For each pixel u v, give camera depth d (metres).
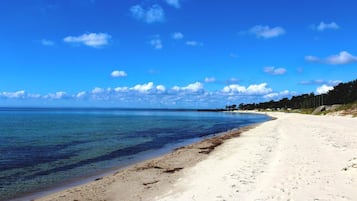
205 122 94.62
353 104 92.06
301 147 26.38
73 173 22.28
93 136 48.00
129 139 44.72
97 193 16.62
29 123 77.81
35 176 21.30
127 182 18.70
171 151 32.66
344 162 18.78
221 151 29.45
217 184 16.12
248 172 18.12
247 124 82.25
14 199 16.03
